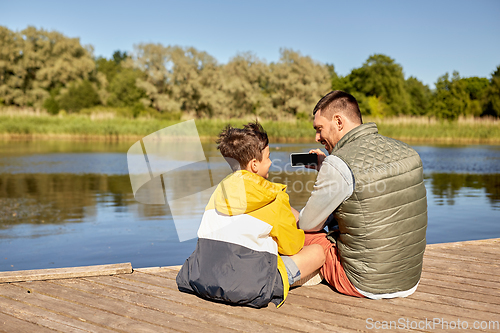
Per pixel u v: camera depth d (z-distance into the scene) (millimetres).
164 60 41312
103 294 1995
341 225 1783
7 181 8703
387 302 1879
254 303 1765
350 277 1850
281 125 25281
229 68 41438
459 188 7773
